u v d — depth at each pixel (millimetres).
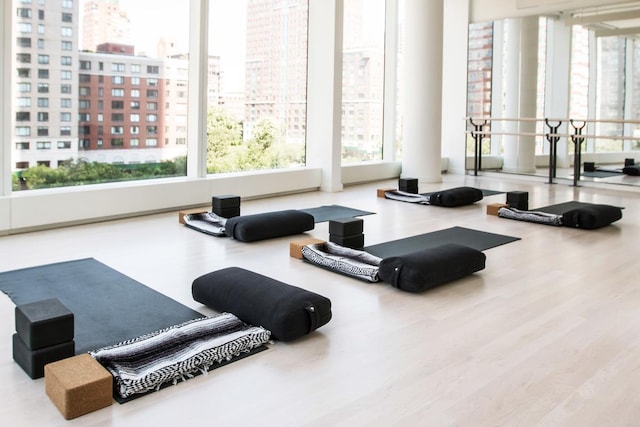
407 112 9422
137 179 6590
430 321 3215
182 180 6637
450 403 2301
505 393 2389
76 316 3191
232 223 5152
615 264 4465
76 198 5617
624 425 2145
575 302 3562
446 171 11094
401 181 7910
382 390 2406
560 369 2621
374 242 5145
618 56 8875
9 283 3771
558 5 9359
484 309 3422
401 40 9938
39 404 2256
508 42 10023
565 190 8734
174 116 6832
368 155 9914
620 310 3424
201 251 4719
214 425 2121
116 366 2422
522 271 4258
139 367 2443
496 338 2980
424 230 5695
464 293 3725
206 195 6836
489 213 6598
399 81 10031
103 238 5113
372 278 3910
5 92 5090
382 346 2861
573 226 5871
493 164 10430
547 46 9594
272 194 7715
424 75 9164
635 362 2701
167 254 4605
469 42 10555
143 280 3891
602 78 9062
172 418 2168
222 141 7496
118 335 2926
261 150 8016
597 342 2939
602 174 9094
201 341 2709
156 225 5723
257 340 2805
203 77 6773
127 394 2295
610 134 9000
